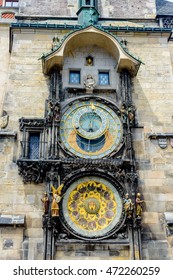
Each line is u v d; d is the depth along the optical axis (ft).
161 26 89.30
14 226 63.57
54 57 73.26
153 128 73.51
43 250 61.77
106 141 70.90
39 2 91.81
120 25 85.56
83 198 66.69
